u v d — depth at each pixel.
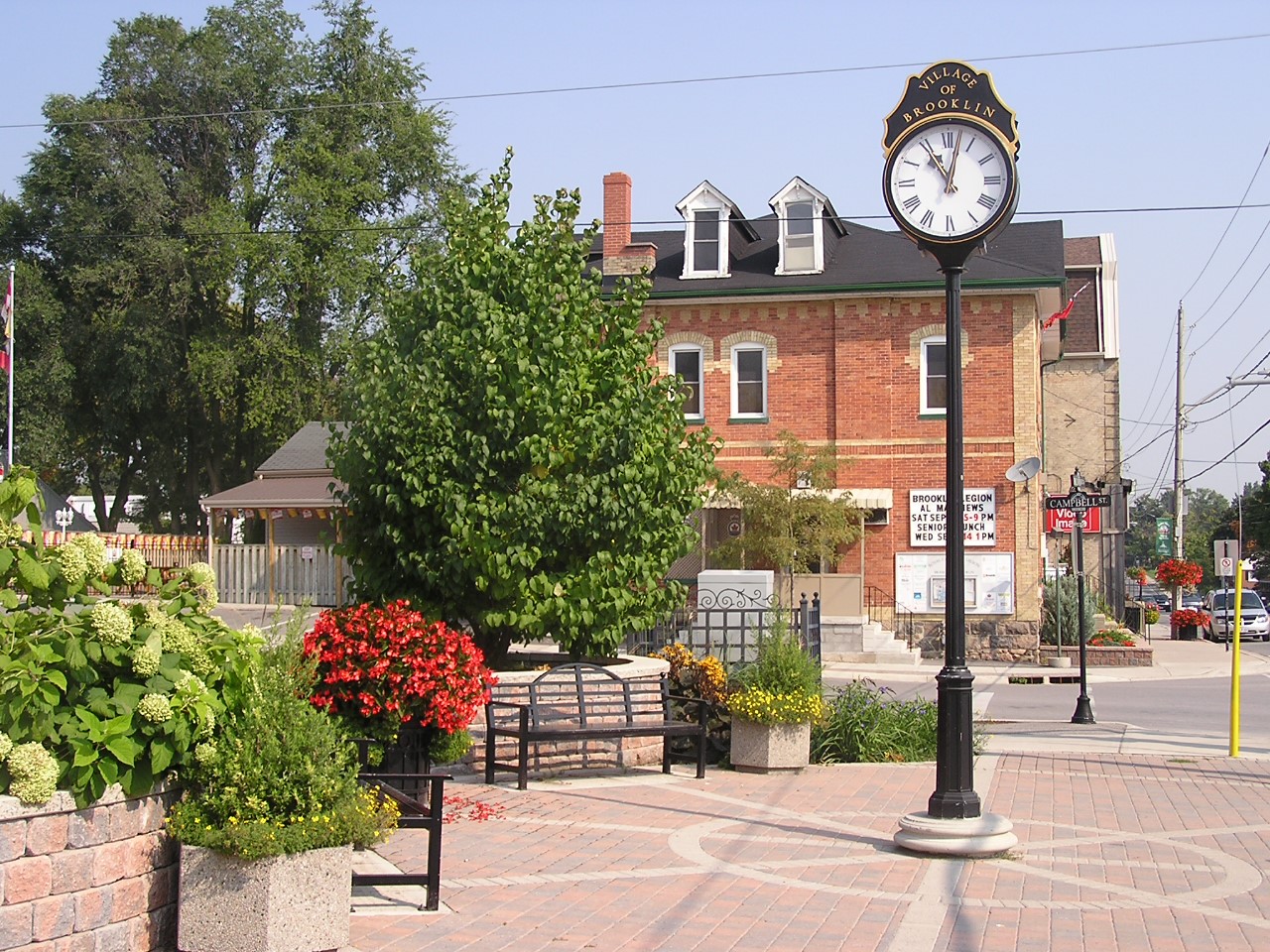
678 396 14.57
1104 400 49.19
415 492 13.02
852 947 7.30
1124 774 13.95
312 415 51.06
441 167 54.78
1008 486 31.50
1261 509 82.12
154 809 6.72
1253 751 16.20
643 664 13.65
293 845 6.55
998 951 7.29
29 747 6.00
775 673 13.27
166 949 6.79
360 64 54.69
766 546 30.17
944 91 10.25
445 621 13.70
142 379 50.84
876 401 32.19
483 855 9.35
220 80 52.56
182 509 61.06
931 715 14.98
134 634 6.75
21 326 50.88
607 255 35.03
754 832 10.31
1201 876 9.17
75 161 51.28
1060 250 33.44
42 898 6.08
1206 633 51.41
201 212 52.44
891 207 10.23
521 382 13.02
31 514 6.89
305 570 38.78
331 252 50.22
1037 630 31.30
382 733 10.41
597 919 7.75
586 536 13.17
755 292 32.44
